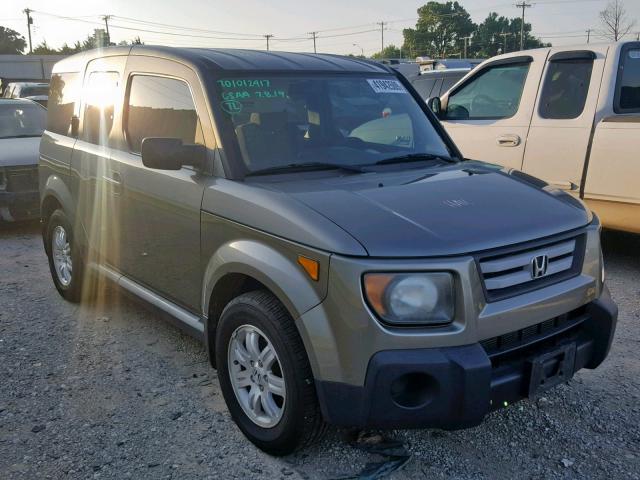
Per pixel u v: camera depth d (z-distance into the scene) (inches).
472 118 284.2
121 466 130.0
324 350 114.0
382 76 180.2
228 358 138.6
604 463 128.8
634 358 174.4
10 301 226.7
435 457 131.6
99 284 207.9
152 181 160.2
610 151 233.8
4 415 149.5
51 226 222.8
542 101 257.4
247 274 129.2
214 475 126.7
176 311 160.7
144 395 158.6
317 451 133.6
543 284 123.1
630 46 245.1
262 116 151.5
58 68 229.6
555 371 124.6
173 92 160.1
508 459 130.8
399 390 112.7
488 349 115.9
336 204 124.0
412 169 154.3
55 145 216.2
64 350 184.7
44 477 126.6
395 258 110.5
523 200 134.6
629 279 240.2
